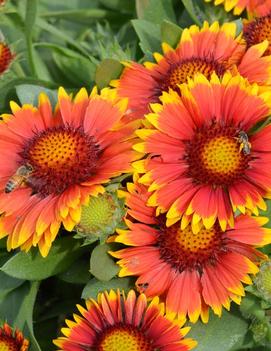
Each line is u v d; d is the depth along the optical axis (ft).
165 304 1.86
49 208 1.84
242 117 1.86
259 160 1.84
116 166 1.83
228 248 1.87
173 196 1.82
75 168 1.87
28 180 1.87
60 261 1.97
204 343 1.89
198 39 2.03
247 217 1.86
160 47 2.18
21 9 2.49
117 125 1.90
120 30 2.48
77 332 1.84
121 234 1.83
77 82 2.37
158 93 2.01
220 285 1.83
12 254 2.07
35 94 2.06
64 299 2.14
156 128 1.85
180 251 1.86
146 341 1.83
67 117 1.92
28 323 1.91
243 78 1.88
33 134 1.93
